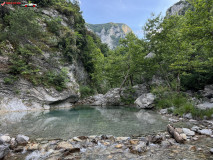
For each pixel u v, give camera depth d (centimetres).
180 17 1466
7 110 1171
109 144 444
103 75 2706
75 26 3019
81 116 1027
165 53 1546
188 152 369
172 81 1830
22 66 1436
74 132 598
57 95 1622
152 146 420
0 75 1270
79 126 708
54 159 334
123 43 2048
